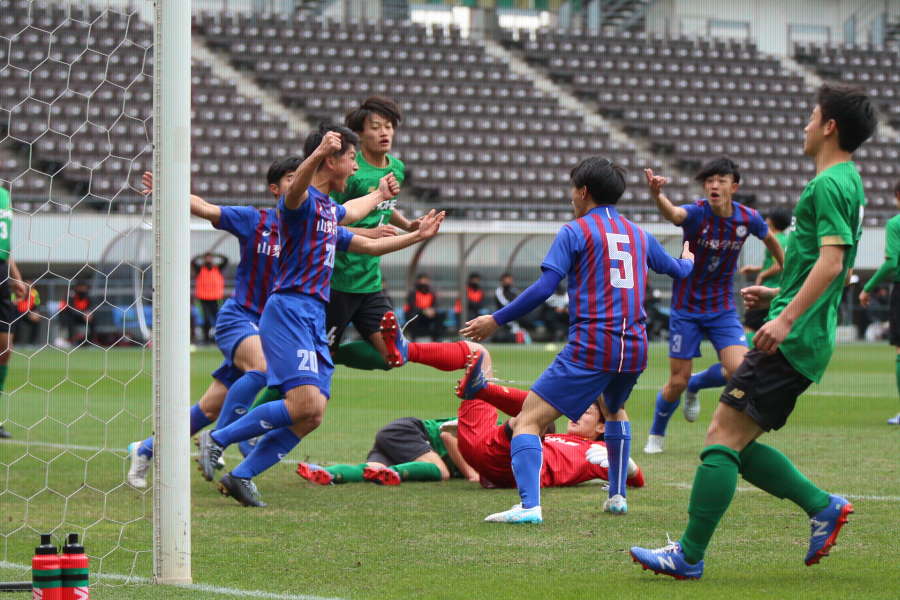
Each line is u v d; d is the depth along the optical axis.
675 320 28.22
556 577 13.94
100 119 103.50
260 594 12.97
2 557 15.53
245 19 120.25
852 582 13.49
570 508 19.70
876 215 105.44
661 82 129.38
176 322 13.91
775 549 15.70
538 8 139.00
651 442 28.55
